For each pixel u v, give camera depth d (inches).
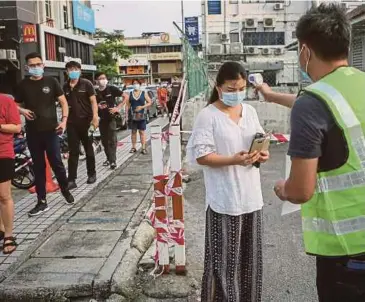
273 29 1386.6
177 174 160.9
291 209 99.3
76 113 286.8
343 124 76.9
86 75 1812.3
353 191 78.5
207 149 124.7
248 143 126.1
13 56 1148.5
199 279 162.1
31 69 227.3
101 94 354.0
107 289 151.2
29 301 148.9
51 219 230.1
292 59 990.4
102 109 352.5
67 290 150.1
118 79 2327.8
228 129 124.9
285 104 123.0
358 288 80.7
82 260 170.6
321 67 82.4
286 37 1384.1
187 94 442.9
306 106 78.4
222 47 1081.4
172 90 693.9
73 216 226.4
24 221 227.9
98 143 441.1
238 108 128.6
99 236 195.9
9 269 165.3
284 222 227.0
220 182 126.5
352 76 80.7
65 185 251.6
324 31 78.7
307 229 84.2
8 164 183.2
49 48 1406.3
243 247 129.4
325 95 78.2
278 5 1375.5
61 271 161.3
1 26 1174.3
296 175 78.7
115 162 362.6
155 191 162.9
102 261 168.9
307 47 82.1
